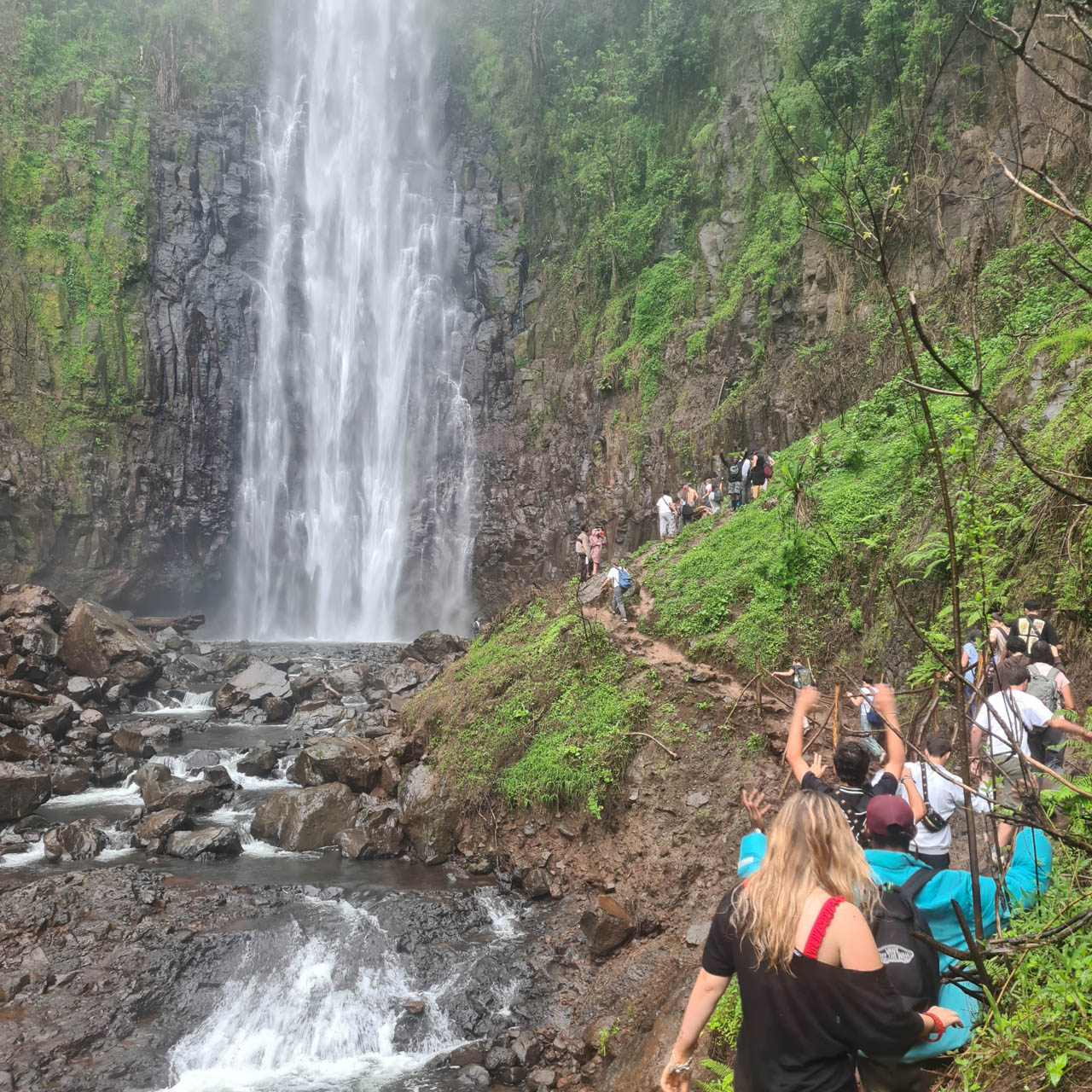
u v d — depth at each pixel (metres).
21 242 36.38
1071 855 4.31
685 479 31.03
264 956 10.72
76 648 24.05
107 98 39.69
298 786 16.69
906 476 14.22
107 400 36.41
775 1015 2.78
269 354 40.78
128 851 14.19
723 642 14.75
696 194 35.34
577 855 12.71
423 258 42.84
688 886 11.42
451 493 39.94
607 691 14.34
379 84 46.00
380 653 29.12
